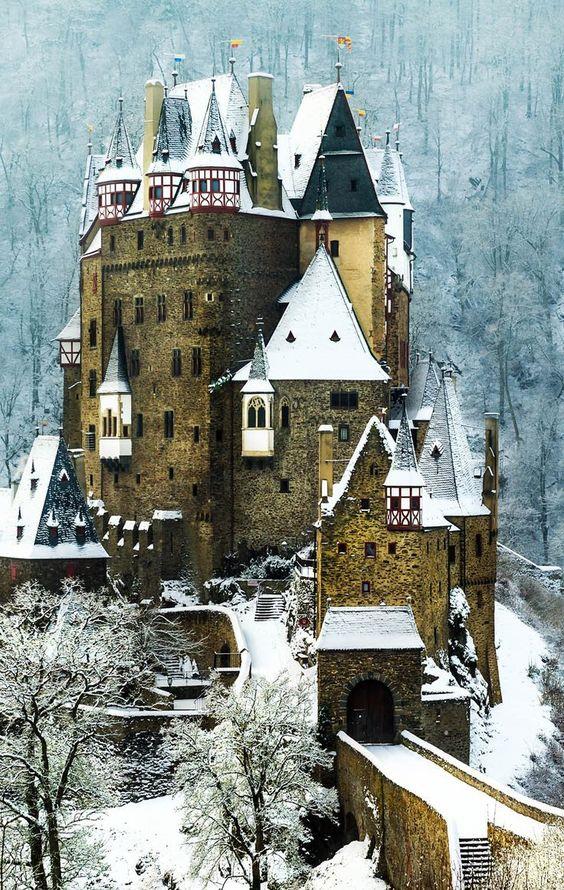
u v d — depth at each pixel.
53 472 161.88
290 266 180.75
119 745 132.62
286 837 113.38
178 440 177.75
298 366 173.12
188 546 177.00
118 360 182.00
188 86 188.75
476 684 149.25
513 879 90.75
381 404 173.25
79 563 159.25
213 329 175.88
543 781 142.25
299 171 184.25
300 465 173.00
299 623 147.12
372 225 179.25
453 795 106.56
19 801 108.38
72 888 109.12
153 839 124.62
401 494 131.75
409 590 131.88
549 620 184.88
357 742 125.62
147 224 180.38
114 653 116.81
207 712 125.25
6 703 107.69
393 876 107.81
